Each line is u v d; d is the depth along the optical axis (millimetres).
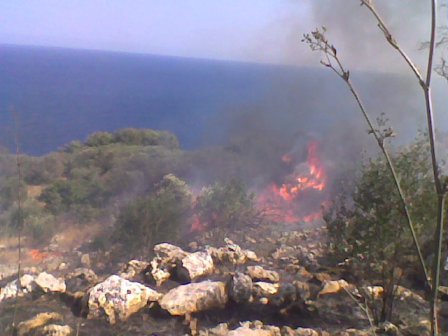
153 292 3941
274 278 4387
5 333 3115
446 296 3908
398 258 3695
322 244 5742
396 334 3332
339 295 3955
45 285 4078
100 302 3680
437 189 1104
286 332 3357
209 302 3820
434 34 1089
